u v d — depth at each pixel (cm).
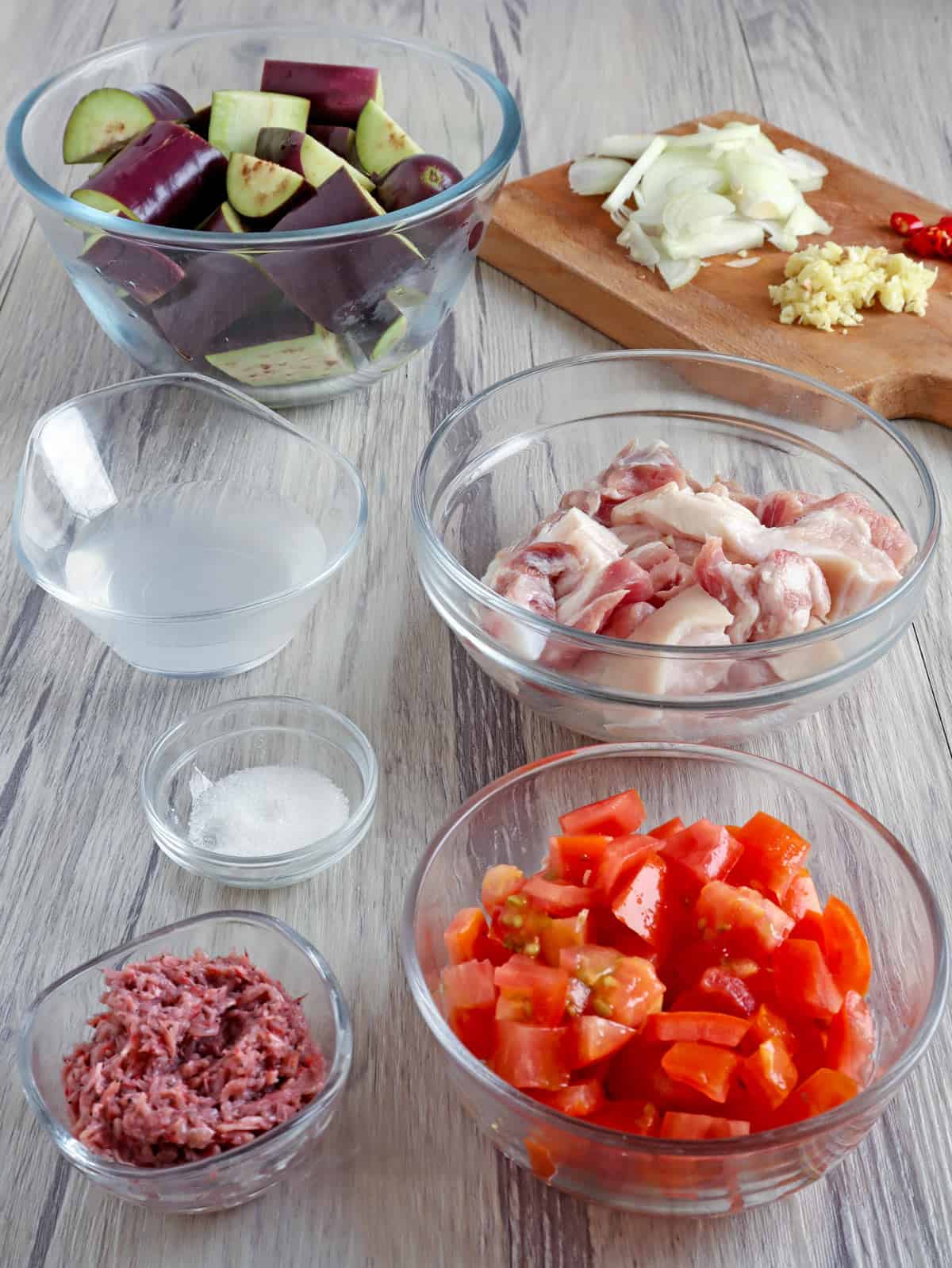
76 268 52
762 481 51
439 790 42
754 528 43
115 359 61
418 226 50
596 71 83
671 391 51
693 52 86
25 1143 33
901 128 79
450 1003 32
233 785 41
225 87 67
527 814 37
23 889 39
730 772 37
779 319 61
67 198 50
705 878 33
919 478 45
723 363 50
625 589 41
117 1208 32
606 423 52
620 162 70
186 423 50
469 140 66
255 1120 30
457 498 49
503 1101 29
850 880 36
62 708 45
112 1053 32
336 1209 32
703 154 70
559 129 77
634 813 36
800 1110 30
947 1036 35
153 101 59
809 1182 30
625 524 46
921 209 69
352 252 49
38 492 46
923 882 32
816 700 40
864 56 86
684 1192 29
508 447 51
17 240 70
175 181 52
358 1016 36
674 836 35
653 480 47
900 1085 28
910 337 60
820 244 66
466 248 54
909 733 44
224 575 46
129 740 44
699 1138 29
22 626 48
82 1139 30
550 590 43
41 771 43
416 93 66
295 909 39
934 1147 33
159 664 44
